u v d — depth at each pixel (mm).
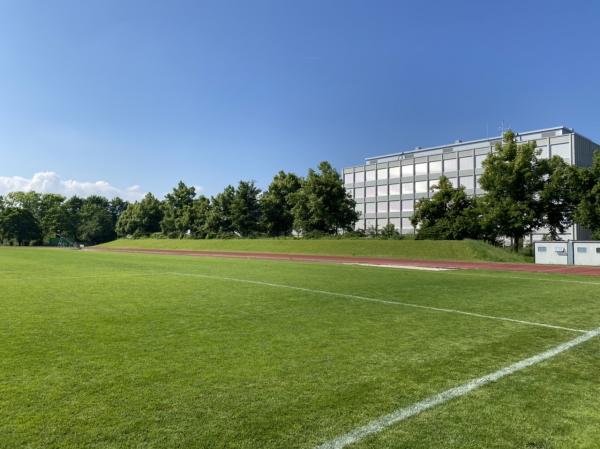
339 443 3801
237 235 71375
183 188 85188
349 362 6176
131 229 99000
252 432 3992
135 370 5762
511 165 36625
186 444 3766
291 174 65938
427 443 3811
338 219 54469
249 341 7387
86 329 8281
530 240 54531
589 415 4414
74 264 27922
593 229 34469
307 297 12719
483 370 5844
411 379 5461
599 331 8234
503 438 3918
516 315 9906
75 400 4707
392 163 80812
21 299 12188
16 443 3756
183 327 8492
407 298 12578
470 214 42500
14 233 103312
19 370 5738
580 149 60094
